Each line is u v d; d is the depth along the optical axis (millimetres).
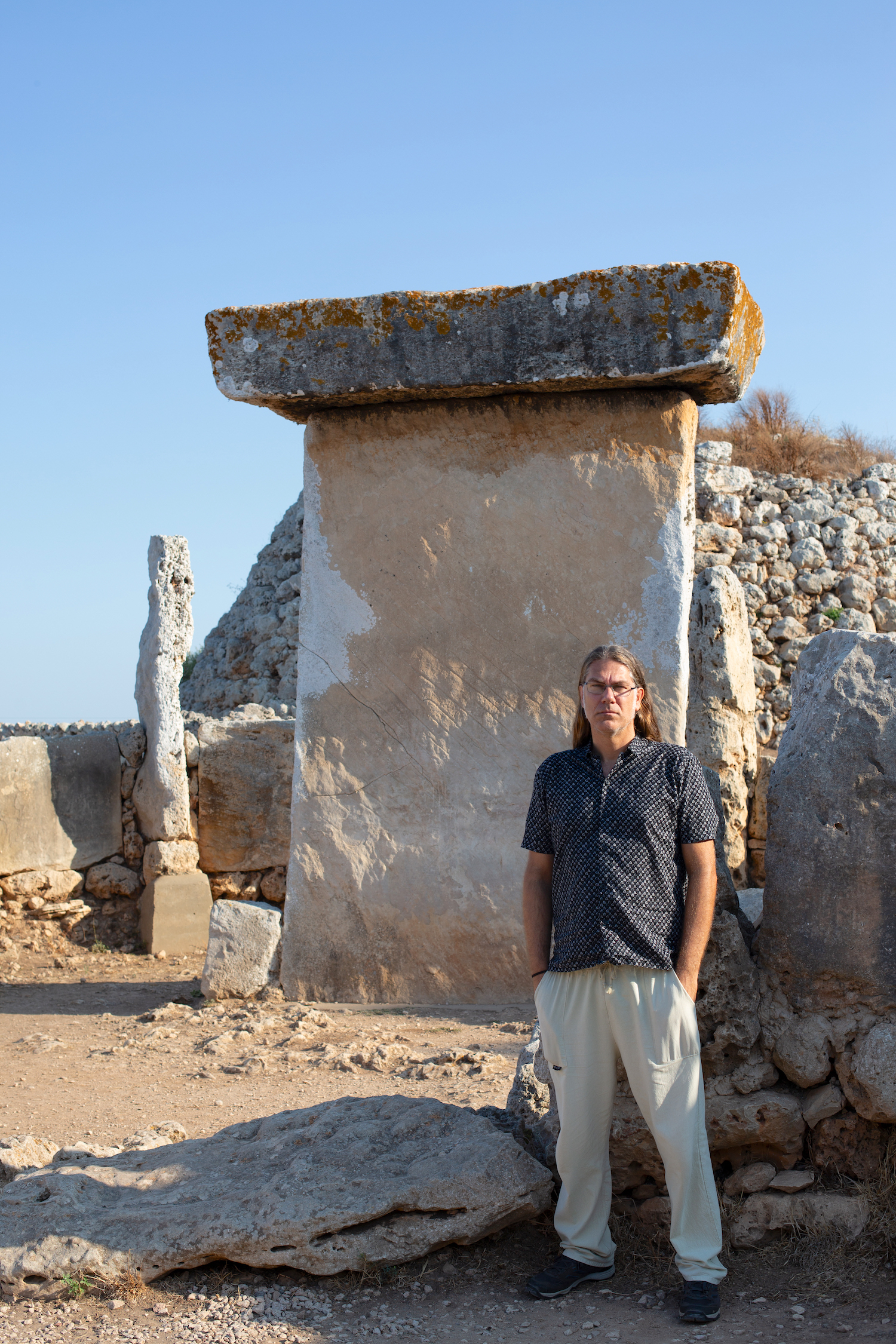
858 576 13344
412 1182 3225
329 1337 2865
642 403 6434
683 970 3010
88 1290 3096
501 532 6602
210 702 15531
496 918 6508
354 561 6805
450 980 6566
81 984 8055
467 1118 3578
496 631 6598
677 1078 2984
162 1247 3160
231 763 9516
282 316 6473
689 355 5973
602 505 6477
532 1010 6301
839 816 3297
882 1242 3139
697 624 9922
